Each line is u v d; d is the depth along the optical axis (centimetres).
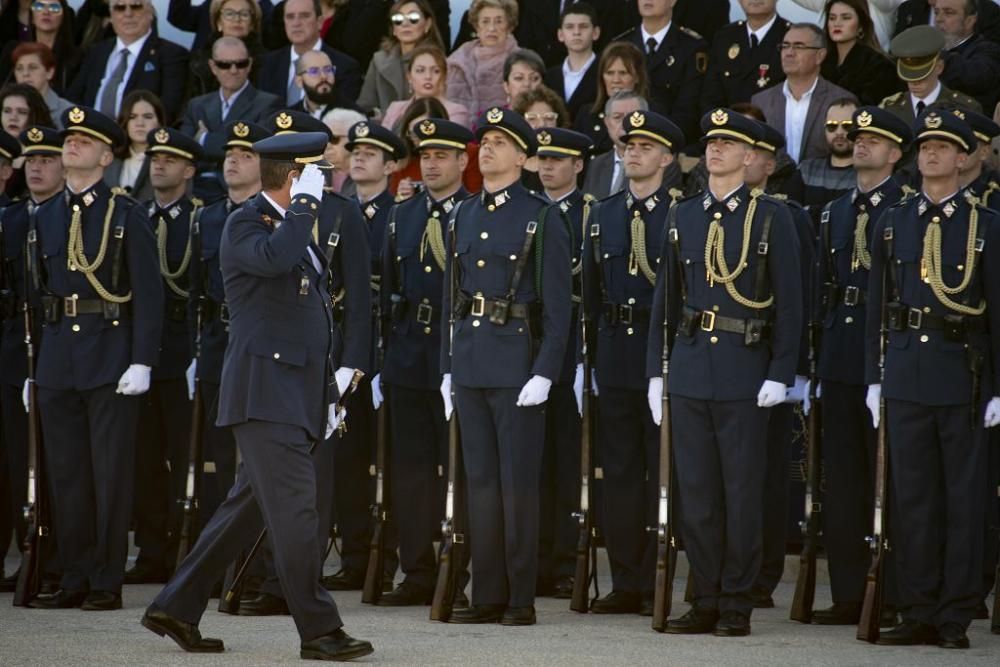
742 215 3192
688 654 2838
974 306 3114
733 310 3178
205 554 2789
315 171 2783
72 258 3503
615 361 3500
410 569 3666
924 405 3111
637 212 3516
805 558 3412
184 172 3941
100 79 5275
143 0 5272
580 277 3678
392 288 3722
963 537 3089
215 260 3741
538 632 3156
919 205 3162
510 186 3362
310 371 2783
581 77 4838
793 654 2878
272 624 3238
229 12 5116
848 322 3419
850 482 3416
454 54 4984
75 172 3544
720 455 3195
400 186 4238
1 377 3828
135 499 3978
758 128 3206
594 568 3531
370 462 3869
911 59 4156
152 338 3512
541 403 3306
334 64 5103
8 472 3909
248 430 2734
